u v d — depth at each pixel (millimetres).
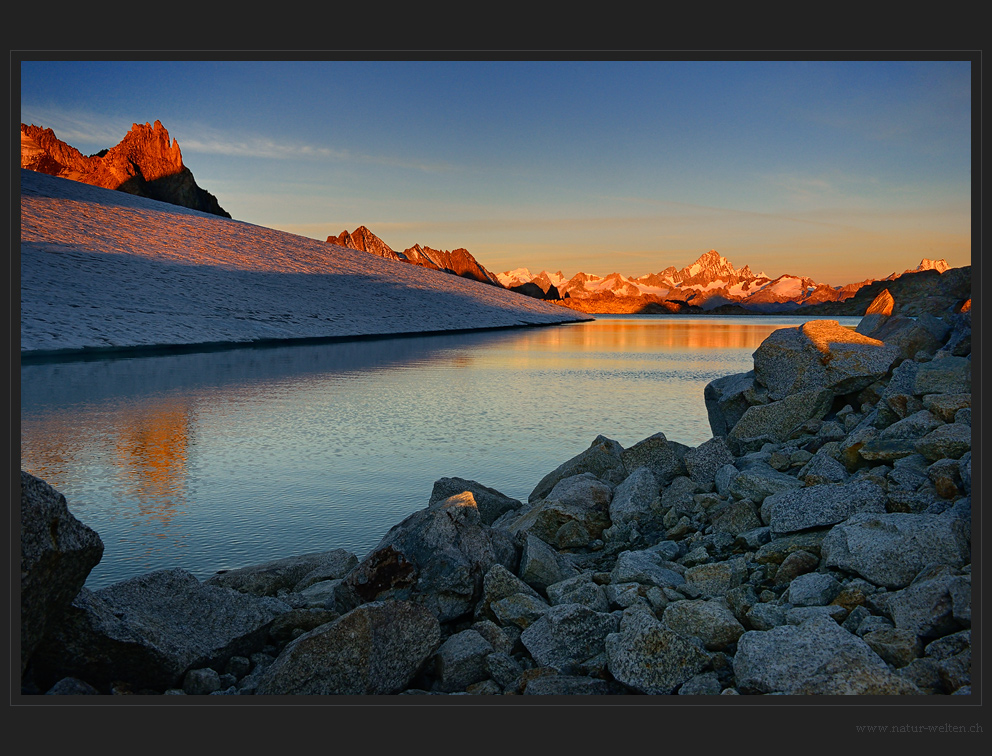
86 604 3604
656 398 16453
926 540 3871
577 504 6352
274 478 8438
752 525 5438
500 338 51000
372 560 4551
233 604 4352
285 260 67375
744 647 3367
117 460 9266
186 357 28203
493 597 4426
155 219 62312
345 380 20266
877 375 7535
